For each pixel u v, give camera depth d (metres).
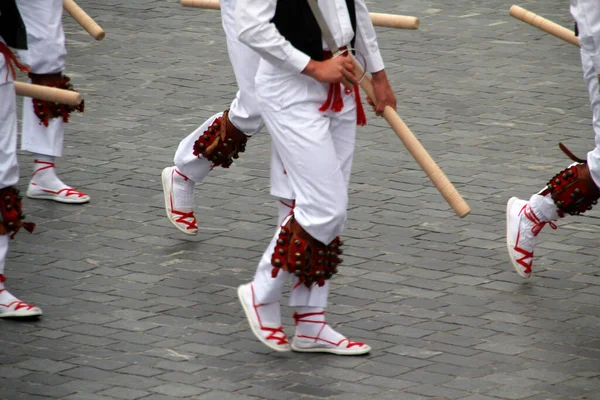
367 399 12.23
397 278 15.70
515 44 28.03
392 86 24.80
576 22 13.43
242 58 15.55
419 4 31.77
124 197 18.81
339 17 12.52
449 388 12.50
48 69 17.86
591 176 14.65
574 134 21.89
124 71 25.95
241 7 12.31
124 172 19.95
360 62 13.29
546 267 16.11
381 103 13.27
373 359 13.30
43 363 13.08
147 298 15.02
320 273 12.98
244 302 13.47
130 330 14.04
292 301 13.34
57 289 15.25
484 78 25.44
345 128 13.08
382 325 14.23
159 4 32.16
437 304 14.87
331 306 14.79
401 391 12.44
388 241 17.00
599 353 13.47
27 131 18.42
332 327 14.16
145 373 12.85
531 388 12.52
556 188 14.96
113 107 23.48
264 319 13.45
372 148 21.28
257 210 18.36
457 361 13.22
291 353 13.50
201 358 13.29
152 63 26.59
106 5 31.84
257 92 12.88
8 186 14.05
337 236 13.11
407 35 28.75
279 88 12.62
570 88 24.75
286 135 12.65
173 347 13.58
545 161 20.48
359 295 15.14
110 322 14.27
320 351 13.49
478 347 13.62
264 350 13.55
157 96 24.27
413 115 22.97
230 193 19.08
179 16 30.91
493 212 18.19
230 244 16.97
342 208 12.67
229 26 15.58
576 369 13.02
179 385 12.55
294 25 12.44
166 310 14.66
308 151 12.55
